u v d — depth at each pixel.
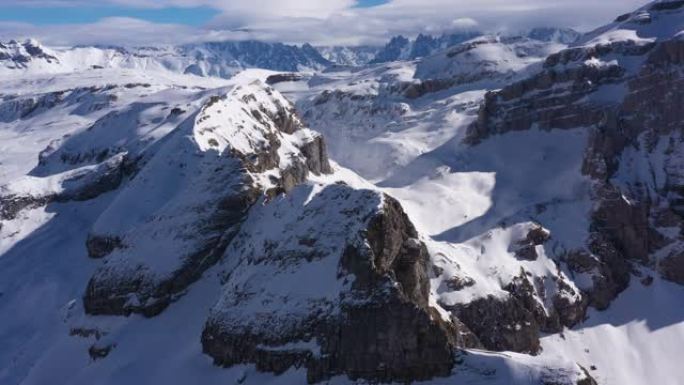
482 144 159.50
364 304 70.19
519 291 110.44
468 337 94.00
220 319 79.75
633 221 126.19
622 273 120.81
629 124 145.38
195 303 90.50
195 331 86.19
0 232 135.25
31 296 114.12
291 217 84.06
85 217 137.25
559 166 145.12
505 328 103.62
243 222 97.12
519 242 120.00
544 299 113.00
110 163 146.38
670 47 147.00
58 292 113.44
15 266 124.31
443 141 170.75
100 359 87.06
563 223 126.19
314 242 78.69
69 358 91.25
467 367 69.31
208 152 116.06
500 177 146.00
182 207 98.81
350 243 73.94
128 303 91.75
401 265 77.81
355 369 69.69
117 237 115.88
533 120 159.38
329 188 83.06
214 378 76.88
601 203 127.38
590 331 112.00
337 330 70.88
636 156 139.38
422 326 69.25
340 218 78.56
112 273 95.06
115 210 119.50
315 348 72.06
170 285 91.62
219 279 92.31
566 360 69.25
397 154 167.25
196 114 127.44
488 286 107.25
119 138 167.25
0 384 94.00
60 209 140.38
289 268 78.94
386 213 76.62
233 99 129.50
